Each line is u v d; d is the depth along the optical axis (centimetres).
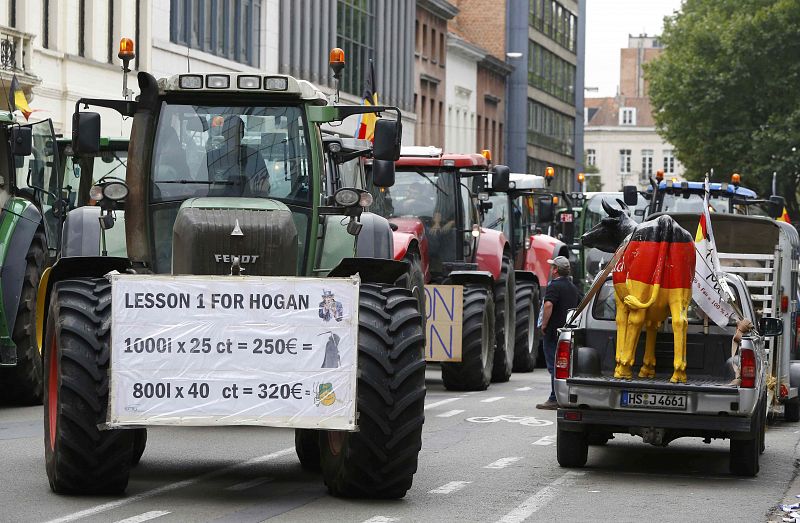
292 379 1395
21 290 2330
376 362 1413
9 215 2344
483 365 2936
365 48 8269
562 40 14850
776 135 9256
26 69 4428
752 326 1794
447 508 1448
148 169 1588
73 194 2752
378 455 1422
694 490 1656
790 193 9644
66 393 1395
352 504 1441
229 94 1591
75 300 1430
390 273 1510
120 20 5159
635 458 1958
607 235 2188
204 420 1390
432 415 2427
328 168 2161
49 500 1423
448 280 2988
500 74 12412
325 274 1667
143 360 1389
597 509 1488
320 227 1630
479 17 12731
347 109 1600
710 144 9606
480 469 1777
